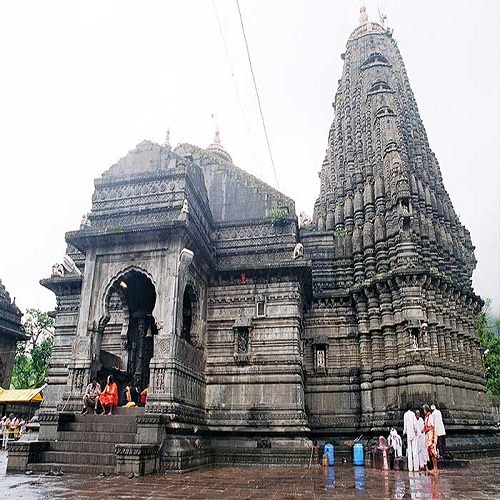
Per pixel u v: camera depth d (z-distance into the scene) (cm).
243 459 1969
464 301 2858
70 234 2011
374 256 2773
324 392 2552
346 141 3356
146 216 2078
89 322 1919
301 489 1156
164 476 1402
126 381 2258
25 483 1214
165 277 1898
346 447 2347
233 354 2242
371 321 2566
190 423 1873
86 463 1505
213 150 3781
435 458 1694
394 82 3534
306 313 2720
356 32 3988
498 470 1702
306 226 3034
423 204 2902
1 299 4062
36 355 5178
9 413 3962
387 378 2422
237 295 2348
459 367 2553
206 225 2417
